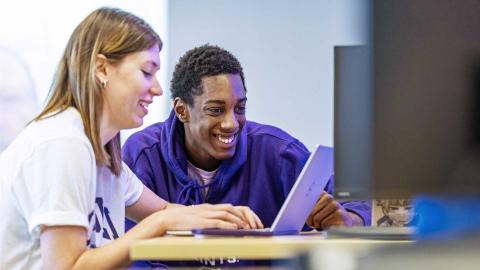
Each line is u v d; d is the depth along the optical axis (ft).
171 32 11.80
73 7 11.49
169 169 7.57
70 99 5.75
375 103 3.95
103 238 5.92
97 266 4.93
